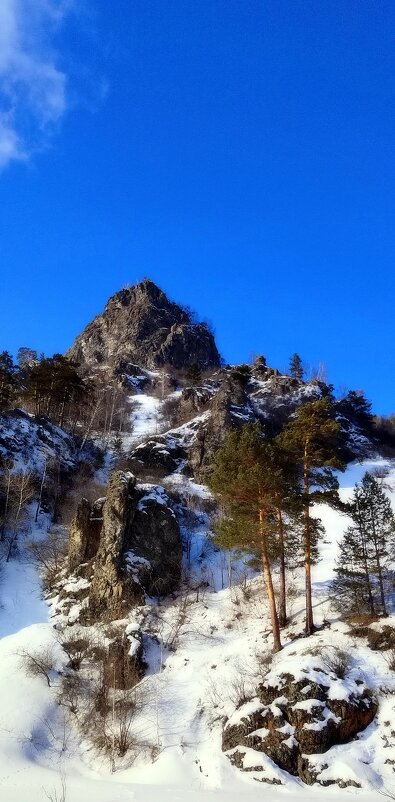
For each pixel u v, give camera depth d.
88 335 142.88
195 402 80.69
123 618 34.88
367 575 31.22
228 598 37.50
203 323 150.50
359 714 23.73
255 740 23.58
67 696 28.61
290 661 26.69
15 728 26.19
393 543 34.06
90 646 32.28
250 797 20.25
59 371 65.75
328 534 45.22
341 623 30.50
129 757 24.94
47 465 53.91
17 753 24.81
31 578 40.69
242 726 24.19
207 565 42.84
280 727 23.48
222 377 92.50
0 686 28.91
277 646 29.39
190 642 32.84
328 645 27.92
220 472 30.59
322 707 23.70
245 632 32.91
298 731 23.22
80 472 57.81
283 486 29.80
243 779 22.28
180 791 21.23
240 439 31.55
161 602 37.47
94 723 27.02
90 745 26.03
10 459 51.19
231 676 28.53
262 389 82.06
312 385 82.31
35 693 28.53
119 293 154.38
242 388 80.25
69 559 40.56
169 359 124.06
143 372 113.62
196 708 27.20
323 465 32.00
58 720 27.45
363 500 32.88
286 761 22.62
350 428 76.88
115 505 39.75
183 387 102.00
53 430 61.72
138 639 31.84
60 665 30.64
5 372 62.72
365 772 21.47
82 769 24.62
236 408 70.94
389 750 22.33
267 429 69.38
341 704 23.77
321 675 25.17
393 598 32.28
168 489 52.88
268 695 25.02
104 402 86.56
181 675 30.06
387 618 29.72
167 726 26.34
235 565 42.34
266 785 21.73
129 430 78.81
